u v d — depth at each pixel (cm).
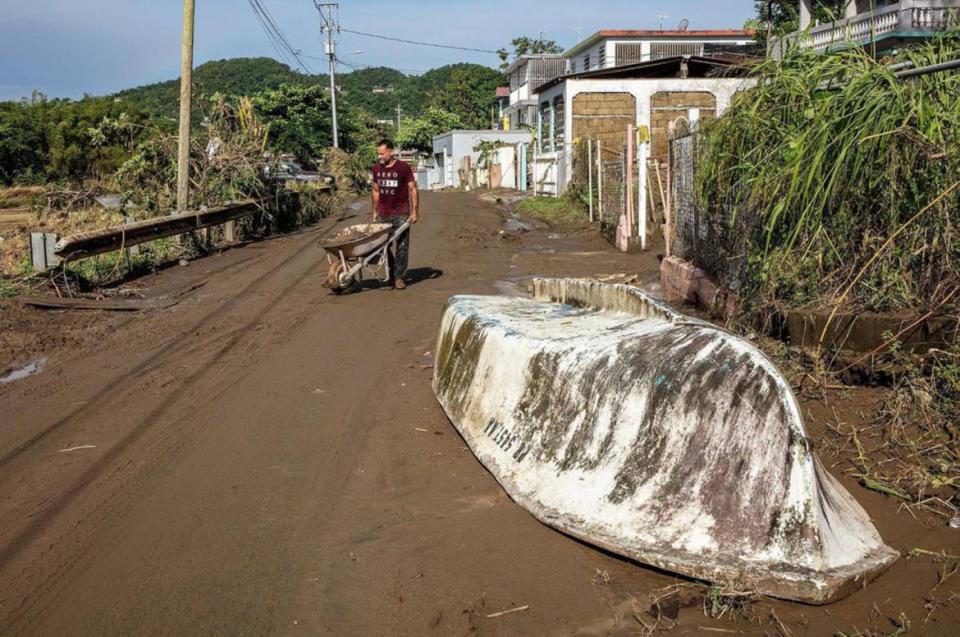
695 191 851
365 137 5862
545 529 407
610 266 1245
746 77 754
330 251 1032
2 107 3566
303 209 2177
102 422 601
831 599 328
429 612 346
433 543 401
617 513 377
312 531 421
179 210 1593
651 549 355
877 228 559
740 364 371
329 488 473
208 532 424
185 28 1585
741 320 664
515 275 1200
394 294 1063
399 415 594
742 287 688
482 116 8231
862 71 598
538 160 3053
